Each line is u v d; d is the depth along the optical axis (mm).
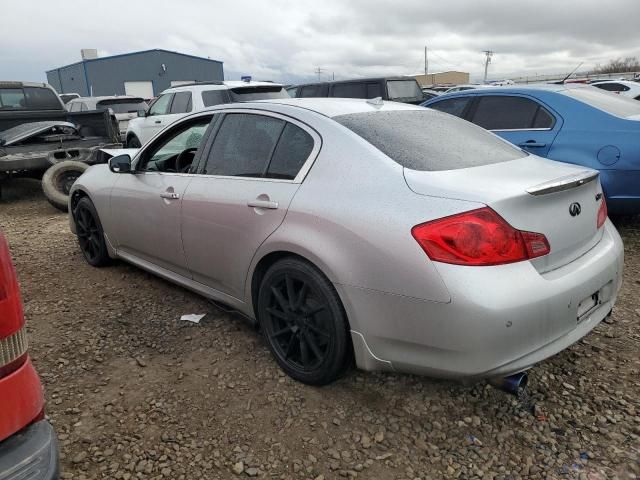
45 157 7816
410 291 2281
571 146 5074
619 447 2377
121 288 4273
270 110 3176
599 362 3027
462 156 2809
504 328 2156
